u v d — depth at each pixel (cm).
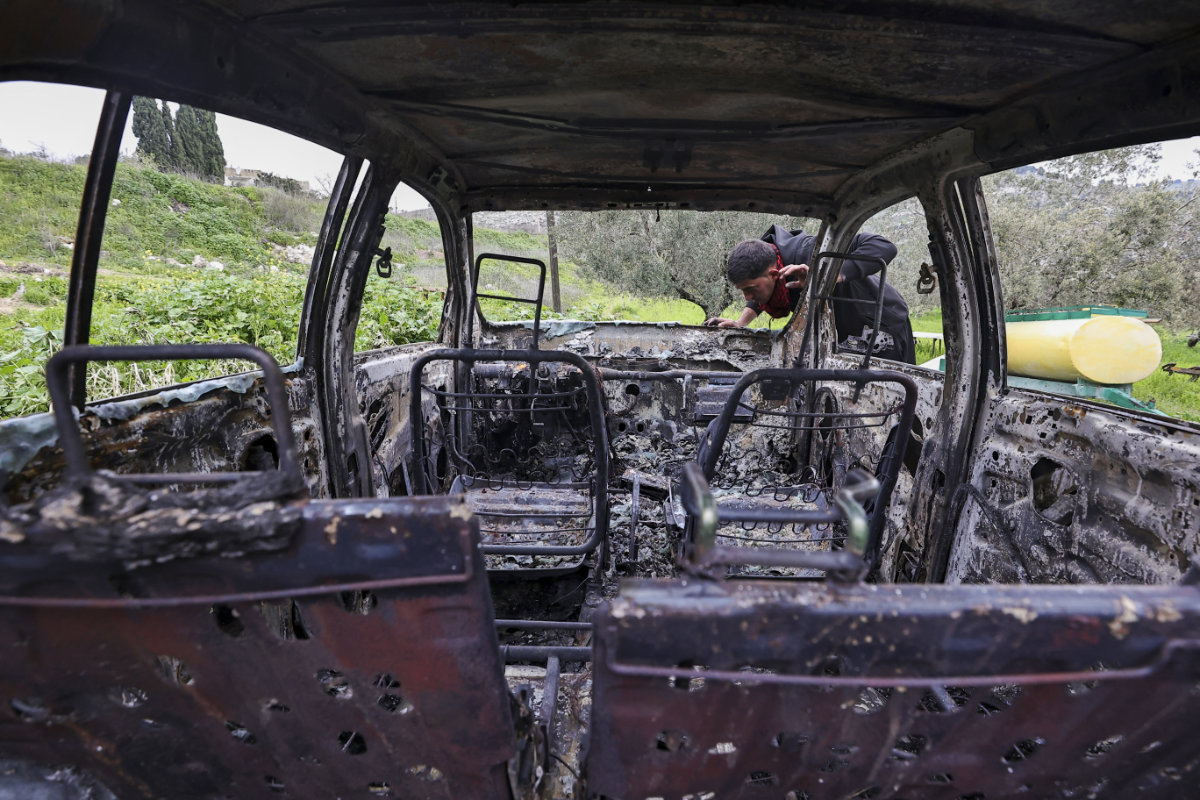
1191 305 860
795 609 84
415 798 111
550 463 383
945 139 214
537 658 192
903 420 179
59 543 84
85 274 142
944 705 156
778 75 167
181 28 129
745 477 370
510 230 1633
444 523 86
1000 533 211
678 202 344
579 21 135
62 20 105
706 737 97
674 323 438
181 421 160
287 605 192
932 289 248
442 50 154
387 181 236
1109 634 85
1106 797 104
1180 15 121
